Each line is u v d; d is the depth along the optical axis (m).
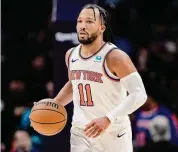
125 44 20.88
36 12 22.59
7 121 18.17
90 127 9.28
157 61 20.86
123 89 10.02
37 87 19.39
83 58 10.00
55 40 13.58
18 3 22.59
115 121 9.90
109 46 9.92
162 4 23.22
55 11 13.58
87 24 9.88
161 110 16.38
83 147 9.98
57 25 13.52
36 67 20.61
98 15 10.01
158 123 15.27
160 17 23.12
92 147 10.02
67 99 10.85
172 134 15.91
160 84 19.14
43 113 9.83
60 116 9.93
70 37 13.48
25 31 22.33
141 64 19.98
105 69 9.78
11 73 20.52
